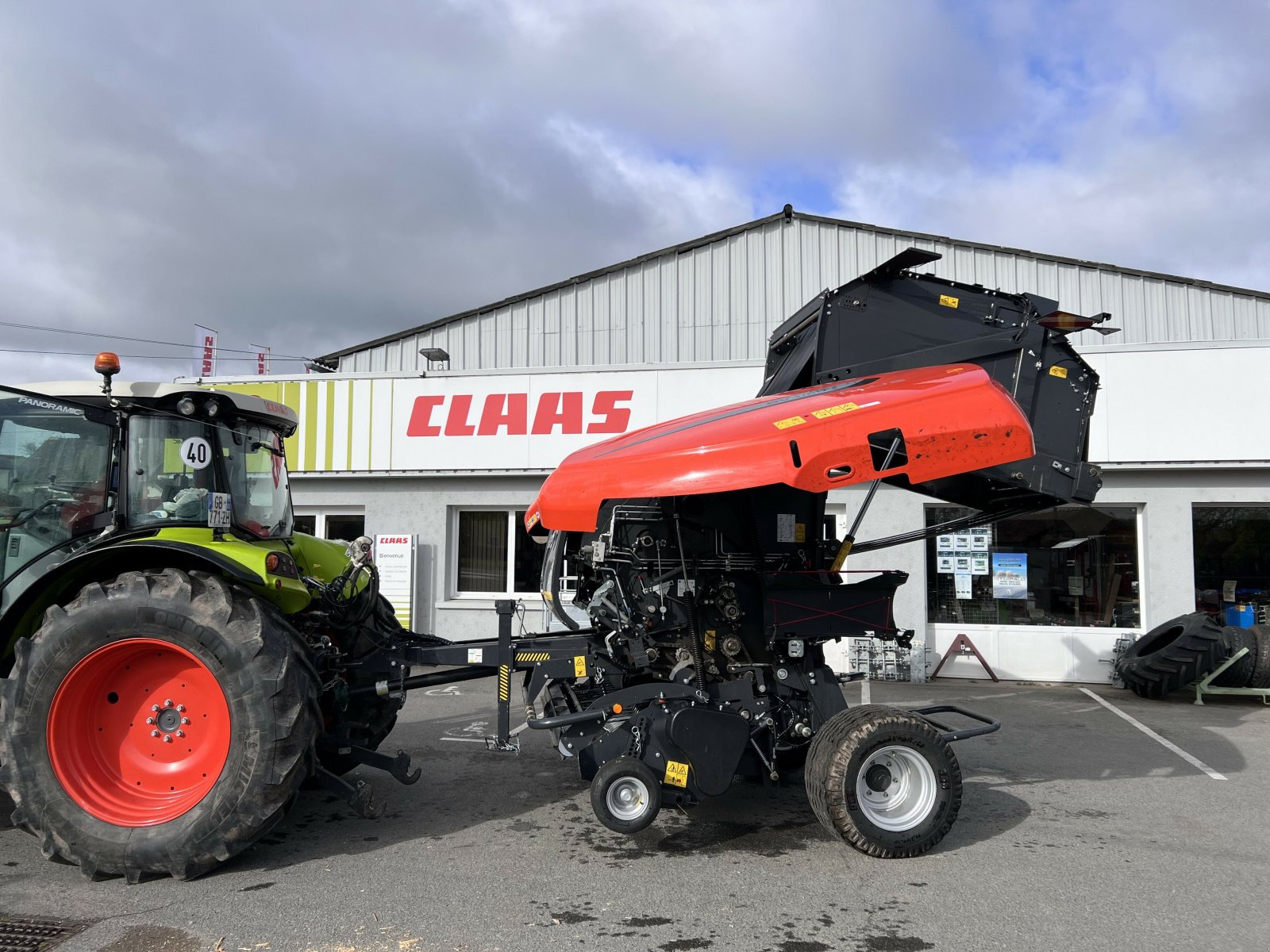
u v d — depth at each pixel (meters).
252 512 5.07
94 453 4.49
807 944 3.29
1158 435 9.68
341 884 3.87
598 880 3.93
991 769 6.03
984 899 3.71
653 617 4.80
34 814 3.82
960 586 10.49
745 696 4.75
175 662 4.10
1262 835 4.59
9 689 3.91
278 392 11.97
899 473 4.23
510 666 4.78
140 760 4.09
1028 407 4.97
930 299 5.09
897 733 4.24
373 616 5.68
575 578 5.84
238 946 3.24
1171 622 9.19
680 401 10.95
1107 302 14.27
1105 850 4.33
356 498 11.94
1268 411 9.45
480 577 11.88
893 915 3.55
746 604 4.93
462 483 11.71
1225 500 9.77
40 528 4.43
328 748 4.54
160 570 4.37
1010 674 10.21
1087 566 10.30
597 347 15.53
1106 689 9.68
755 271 15.10
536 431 11.30
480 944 3.27
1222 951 3.23
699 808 5.04
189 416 4.55
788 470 4.09
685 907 3.63
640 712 4.51
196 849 3.81
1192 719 7.90
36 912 3.54
